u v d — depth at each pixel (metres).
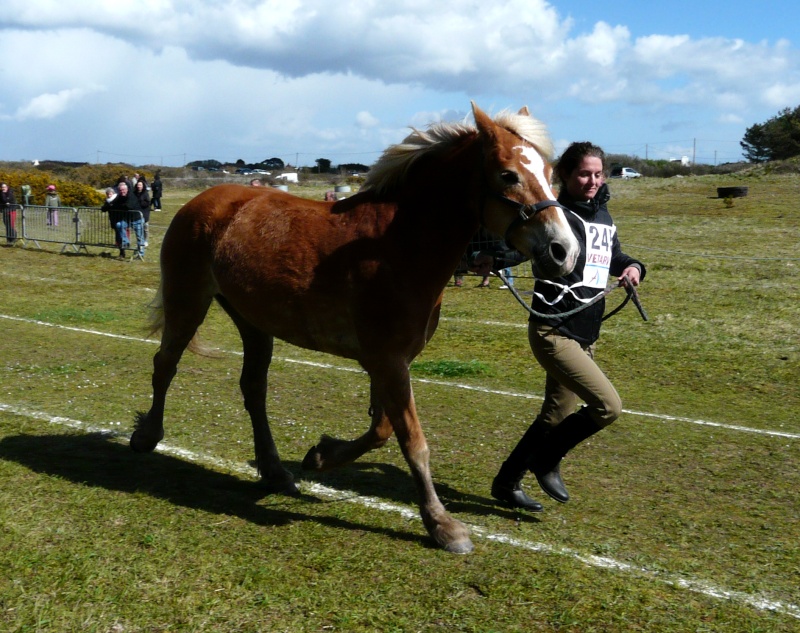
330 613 3.29
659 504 4.68
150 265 17.03
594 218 4.31
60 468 4.96
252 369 4.93
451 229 4.05
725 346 9.37
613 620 3.29
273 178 47.22
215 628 3.16
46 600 3.31
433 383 7.75
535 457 4.42
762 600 3.50
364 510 4.49
